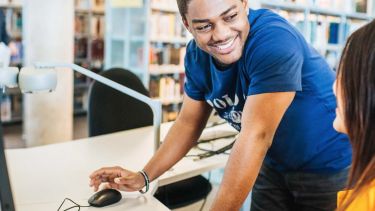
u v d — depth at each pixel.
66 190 1.35
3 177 0.79
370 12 4.98
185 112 1.47
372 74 0.68
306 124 1.33
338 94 0.76
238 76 1.24
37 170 1.54
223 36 1.07
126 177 1.31
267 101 1.08
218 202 1.09
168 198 1.86
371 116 0.69
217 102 1.39
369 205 0.71
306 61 1.24
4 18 4.60
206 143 1.96
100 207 1.22
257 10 1.22
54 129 4.26
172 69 4.52
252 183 1.11
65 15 4.12
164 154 1.43
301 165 1.42
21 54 4.94
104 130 2.15
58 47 4.11
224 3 1.03
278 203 1.58
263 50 1.09
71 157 1.72
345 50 0.74
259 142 1.09
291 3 4.10
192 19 1.05
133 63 4.25
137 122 2.30
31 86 1.21
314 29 4.43
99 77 1.42
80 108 6.09
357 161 0.72
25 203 1.24
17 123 5.32
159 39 4.29
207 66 1.32
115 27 4.30
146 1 4.07
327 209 1.44
